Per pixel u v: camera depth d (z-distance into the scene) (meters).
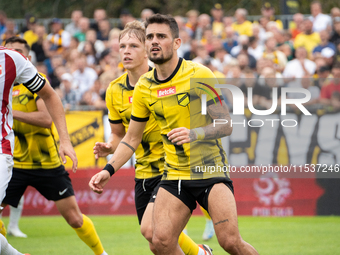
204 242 20.50
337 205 25.89
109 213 27.94
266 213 26.20
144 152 14.60
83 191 28.05
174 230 11.91
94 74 36.22
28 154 16.36
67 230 23.84
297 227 23.03
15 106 16.33
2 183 11.49
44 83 13.13
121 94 14.99
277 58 35.56
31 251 18.86
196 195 12.06
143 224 13.06
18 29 43.06
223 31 40.12
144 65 14.72
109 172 12.74
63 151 13.54
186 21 41.94
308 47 37.81
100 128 28.28
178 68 12.27
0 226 14.91
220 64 36.31
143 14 40.41
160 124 12.70
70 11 61.53
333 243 19.33
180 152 12.12
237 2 60.66
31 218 27.78
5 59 11.95
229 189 11.84
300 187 26.05
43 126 16.02
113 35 38.00
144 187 14.76
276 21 40.62
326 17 39.06
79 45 39.69
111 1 61.03
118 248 19.19
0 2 61.69
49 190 16.44
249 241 19.94
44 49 39.06
